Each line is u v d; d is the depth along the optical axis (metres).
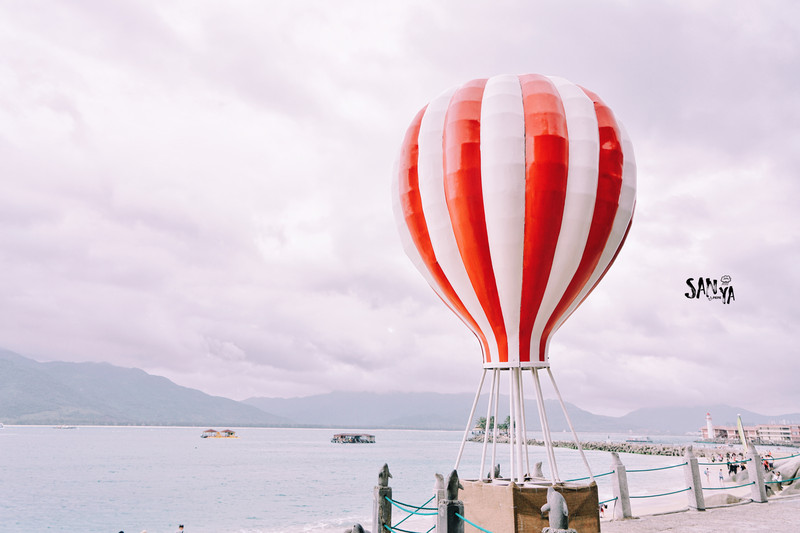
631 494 46.84
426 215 12.77
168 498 51.84
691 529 11.93
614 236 12.31
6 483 66.12
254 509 44.19
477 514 11.06
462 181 11.88
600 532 11.41
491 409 12.52
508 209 11.54
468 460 106.44
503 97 12.14
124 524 38.91
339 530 33.47
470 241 11.96
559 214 11.54
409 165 13.30
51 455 123.38
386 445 197.00
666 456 113.88
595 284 12.87
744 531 11.72
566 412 12.05
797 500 16.17
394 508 38.88
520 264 11.70
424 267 13.62
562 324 12.86
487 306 12.27
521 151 11.62
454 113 12.43
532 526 10.31
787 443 166.62
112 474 77.75
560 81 12.81
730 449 105.62
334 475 75.00
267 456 122.94
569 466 84.38
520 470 11.72
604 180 11.91
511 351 12.12
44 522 40.62
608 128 12.27
